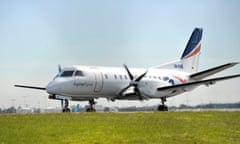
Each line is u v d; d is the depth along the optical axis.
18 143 18.80
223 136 23.36
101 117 27.48
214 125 26.53
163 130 23.19
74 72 40.12
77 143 19.27
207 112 33.84
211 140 21.92
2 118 25.88
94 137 20.36
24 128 21.77
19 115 28.48
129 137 20.89
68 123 23.72
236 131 25.33
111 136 20.78
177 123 26.16
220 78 40.12
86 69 41.09
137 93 42.03
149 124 24.95
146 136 21.36
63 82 39.31
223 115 32.25
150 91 42.06
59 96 39.59
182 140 21.19
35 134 20.48
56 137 20.12
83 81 40.22
